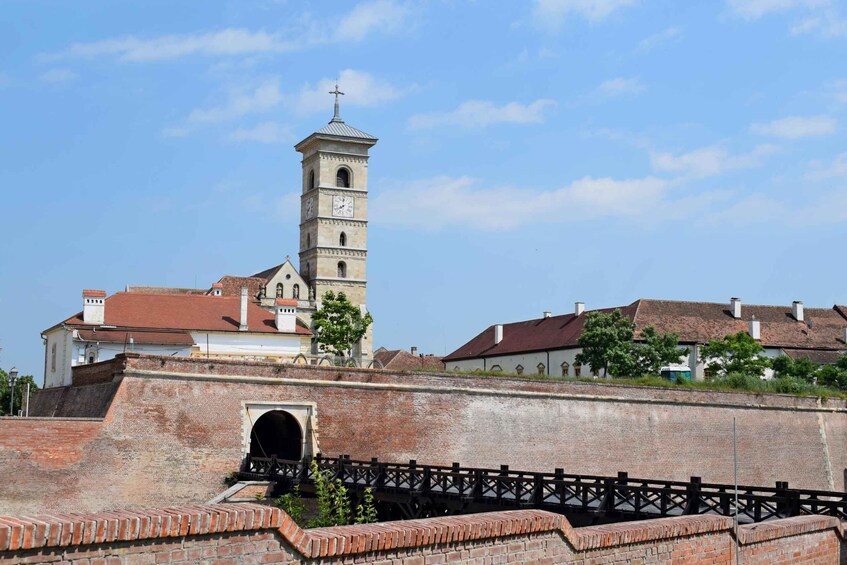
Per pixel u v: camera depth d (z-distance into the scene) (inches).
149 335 2482.8
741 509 984.9
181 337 2512.3
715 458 2463.1
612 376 3110.2
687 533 594.9
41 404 2209.6
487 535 481.1
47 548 334.3
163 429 1750.7
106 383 1807.3
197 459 1776.6
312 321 3964.1
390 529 444.1
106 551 350.0
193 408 1795.0
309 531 431.5
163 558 366.3
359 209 4394.7
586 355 3159.5
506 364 3875.5
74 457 1627.7
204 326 2620.6
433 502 1368.1
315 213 4350.4
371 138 4429.1
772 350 3523.6
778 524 681.0
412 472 1423.5
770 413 2600.9
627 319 3171.8
